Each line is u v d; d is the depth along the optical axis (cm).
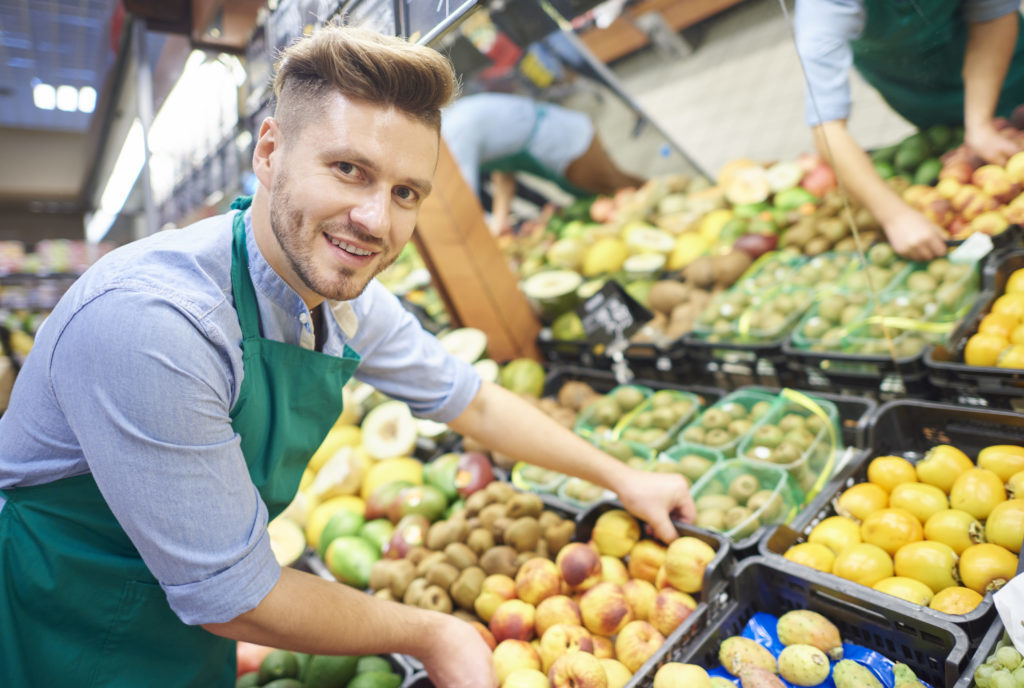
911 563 120
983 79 133
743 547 134
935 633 104
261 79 249
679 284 239
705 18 229
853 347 174
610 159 291
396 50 79
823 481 150
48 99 386
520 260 294
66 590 98
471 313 254
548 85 271
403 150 81
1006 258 143
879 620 112
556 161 302
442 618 110
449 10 102
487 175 328
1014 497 125
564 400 229
